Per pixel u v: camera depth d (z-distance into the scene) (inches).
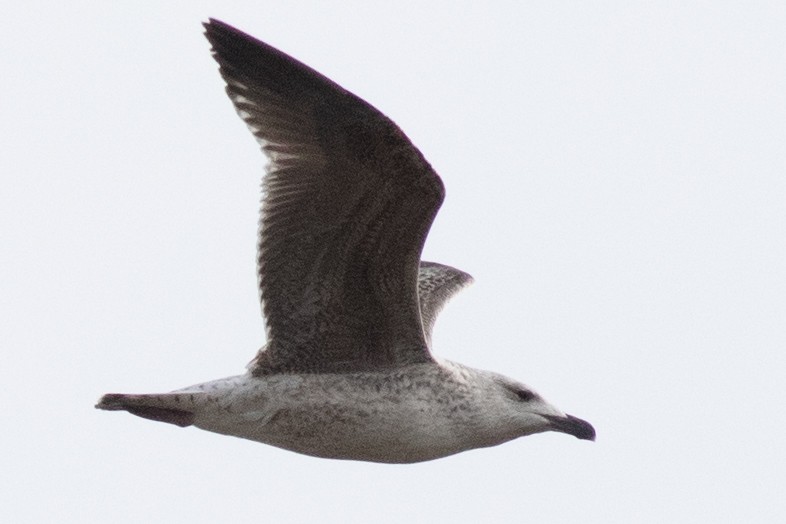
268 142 569.3
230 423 582.9
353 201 566.9
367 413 588.7
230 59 561.3
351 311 584.7
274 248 574.6
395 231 567.5
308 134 564.7
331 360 592.7
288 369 589.9
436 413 599.2
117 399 569.6
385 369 595.5
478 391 613.0
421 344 596.4
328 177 566.3
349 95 550.9
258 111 568.1
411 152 552.1
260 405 582.2
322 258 576.4
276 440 590.9
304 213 570.6
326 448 595.2
